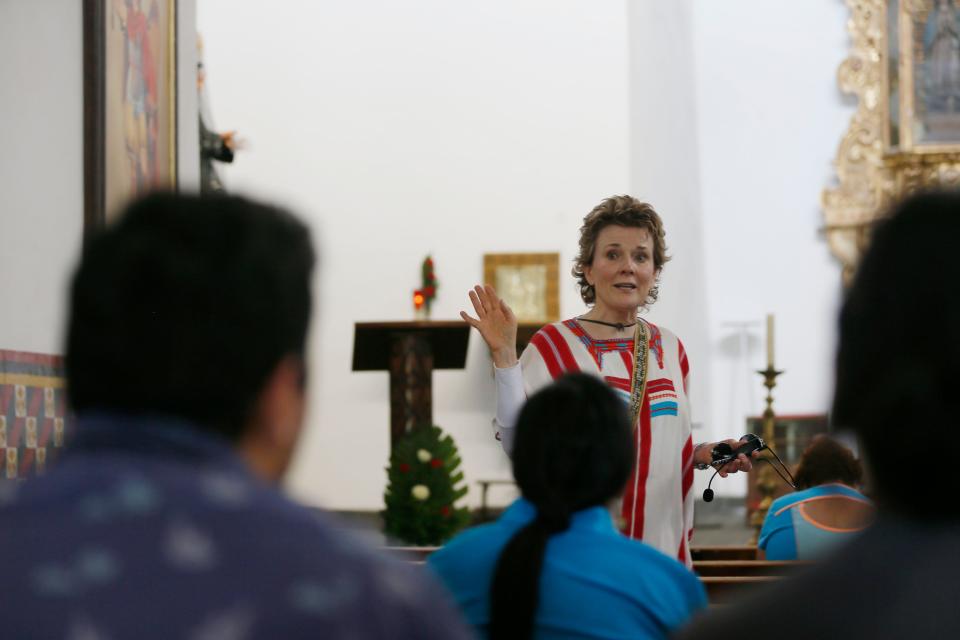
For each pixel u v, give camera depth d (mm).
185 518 1052
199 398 1142
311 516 1109
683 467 3547
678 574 2195
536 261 13461
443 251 13555
